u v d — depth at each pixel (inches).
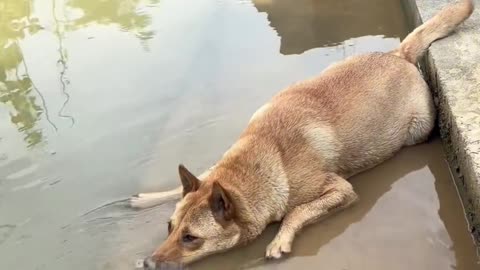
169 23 91.5
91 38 89.3
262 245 55.6
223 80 76.4
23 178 64.4
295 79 74.6
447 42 65.7
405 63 63.5
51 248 56.0
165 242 52.7
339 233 55.7
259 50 81.9
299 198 57.0
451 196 57.8
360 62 63.1
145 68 80.5
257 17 90.6
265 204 55.1
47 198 61.7
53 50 86.9
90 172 64.6
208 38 85.9
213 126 69.0
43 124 72.1
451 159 59.2
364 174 61.9
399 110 61.3
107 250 55.3
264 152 56.3
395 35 82.0
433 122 63.2
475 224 52.2
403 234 54.5
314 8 91.4
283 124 58.0
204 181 55.5
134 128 70.1
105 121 71.7
